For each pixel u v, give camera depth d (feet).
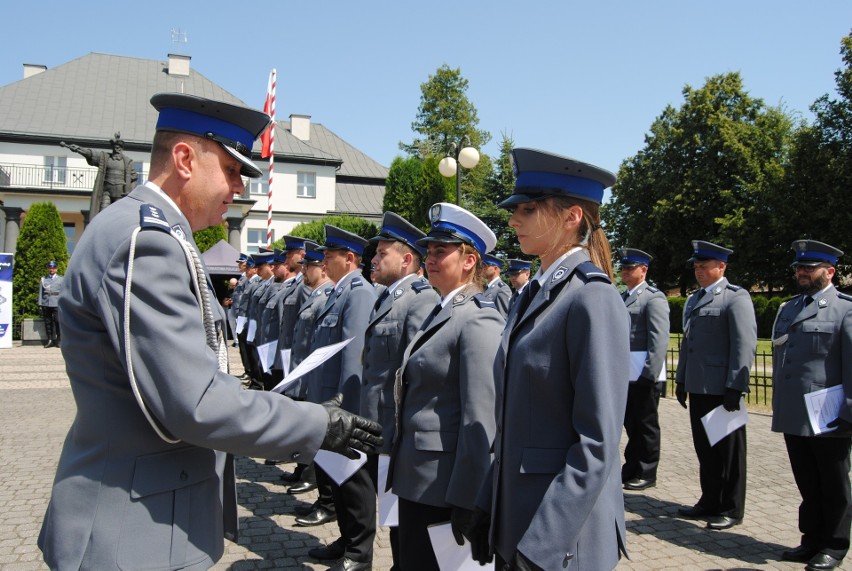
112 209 5.87
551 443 6.62
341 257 15.90
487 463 8.52
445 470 9.27
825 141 94.53
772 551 14.65
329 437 5.97
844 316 13.89
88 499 5.38
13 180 101.91
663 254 119.14
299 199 122.11
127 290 5.22
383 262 13.25
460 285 10.20
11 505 16.92
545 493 6.34
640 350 20.74
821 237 91.71
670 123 123.85
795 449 14.42
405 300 12.54
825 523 13.76
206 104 6.15
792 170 96.32
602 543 6.30
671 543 15.11
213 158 6.25
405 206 79.00
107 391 5.48
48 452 22.49
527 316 7.00
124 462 5.44
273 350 25.79
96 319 5.47
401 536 9.75
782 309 15.66
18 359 49.55
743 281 102.94
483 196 88.17
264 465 22.26
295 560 13.92
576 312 6.46
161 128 6.24
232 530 6.59
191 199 6.26
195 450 5.82
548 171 7.28
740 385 15.79
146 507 5.41
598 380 6.18
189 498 5.68
